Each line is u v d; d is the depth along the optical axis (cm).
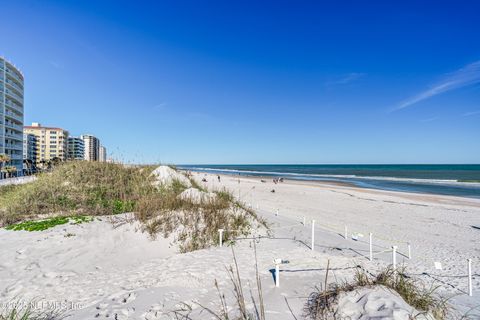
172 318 338
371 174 6925
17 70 5006
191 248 721
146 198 1021
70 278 538
